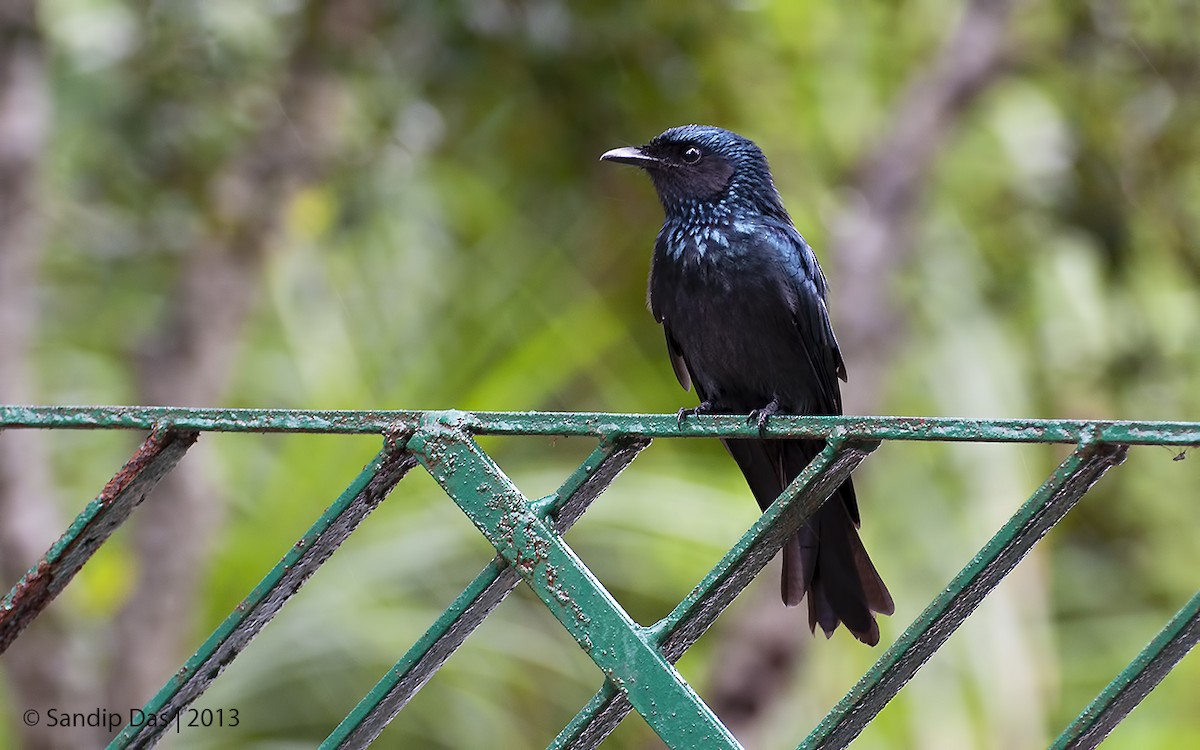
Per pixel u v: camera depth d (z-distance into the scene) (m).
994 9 13.28
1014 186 13.49
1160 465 14.16
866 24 14.29
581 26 11.20
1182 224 12.91
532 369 11.98
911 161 13.15
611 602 4.29
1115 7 12.59
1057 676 12.63
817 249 13.58
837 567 5.88
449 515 11.45
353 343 12.48
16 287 10.73
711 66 12.17
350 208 11.85
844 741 4.19
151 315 13.41
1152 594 13.95
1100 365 13.04
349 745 4.49
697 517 11.82
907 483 12.36
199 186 11.43
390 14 11.31
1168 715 12.61
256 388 12.61
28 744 10.42
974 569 3.95
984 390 12.76
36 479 10.55
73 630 10.61
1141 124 12.73
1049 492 3.90
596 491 4.55
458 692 11.63
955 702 11.23
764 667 12.16
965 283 13.33
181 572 10.82
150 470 4.85
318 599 11.17
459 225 12.91
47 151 11.59
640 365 12.70
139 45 11.55
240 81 11.62
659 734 4.16
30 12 10.86
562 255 12.80
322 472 11.14
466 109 11.83
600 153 11.84
